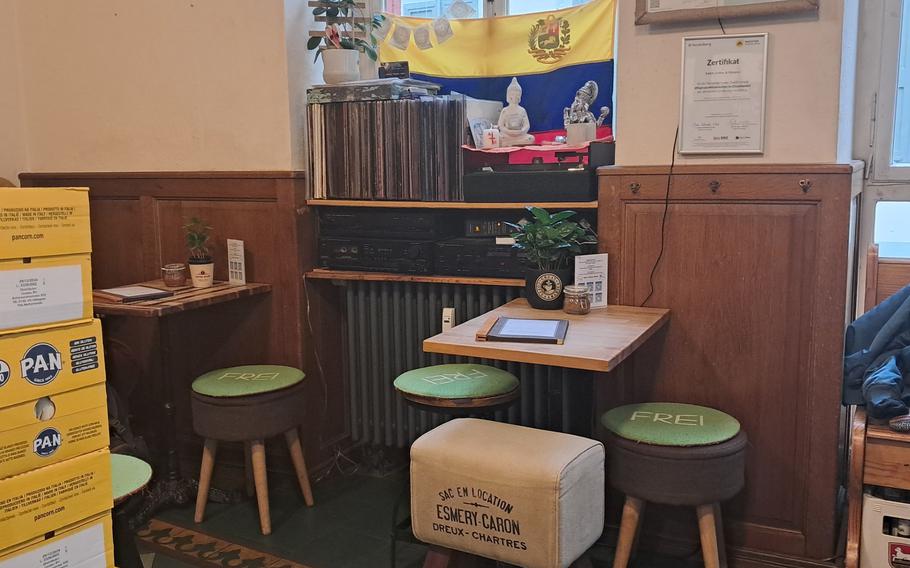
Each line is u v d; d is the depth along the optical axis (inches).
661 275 100.3
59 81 138.5
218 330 129.4
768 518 99.2
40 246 42.7
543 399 110.7
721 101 94.7
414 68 130.0
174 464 120.9
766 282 95.0
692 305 99.2
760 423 97.9
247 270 125.8
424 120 113.0
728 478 85.9
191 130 128.0
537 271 101.8
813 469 95.4
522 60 123.3
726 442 86.3
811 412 94.7
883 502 84.4
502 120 119.6
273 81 120.0
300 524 113.8
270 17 118.7
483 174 109.6
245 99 122.6
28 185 141.6
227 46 122.6
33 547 43.2
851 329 97.6
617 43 108.1
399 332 120.6
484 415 114.3
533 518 78.7
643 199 99.5
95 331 45.6
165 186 130.3
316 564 103.0
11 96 141.1
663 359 101.4
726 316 97.7
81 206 44.5
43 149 142.0
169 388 119.8
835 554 96.8
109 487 46.9
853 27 97.6
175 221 130.8
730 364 98.3
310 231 124.1
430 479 84.6
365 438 126.5
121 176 133.4
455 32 126.8
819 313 92.6
